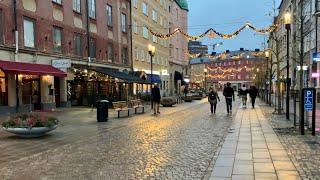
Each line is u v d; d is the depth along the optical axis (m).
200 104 38.75
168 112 26.48
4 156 10.08
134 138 13.21
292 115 22.00
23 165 8.93
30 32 26.06
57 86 30.34
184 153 10.19
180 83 70.38
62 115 23.77
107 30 39.34
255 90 30.94
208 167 8.44
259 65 65.31
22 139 13.10
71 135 14.16
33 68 24.42
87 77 32.31
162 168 8.44
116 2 41.97
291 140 11.89
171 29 68.25
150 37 54.59
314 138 12.27
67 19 30.95
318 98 30.94
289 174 7.57
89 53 34.62
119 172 8.11
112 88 38.66
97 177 7.72
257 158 9.20
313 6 32.31
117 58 41.97
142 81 41.31
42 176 7.85
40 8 27.16
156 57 58.12
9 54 23.75
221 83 130.12
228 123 17.94
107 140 12.81
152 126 17.11
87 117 22.31
